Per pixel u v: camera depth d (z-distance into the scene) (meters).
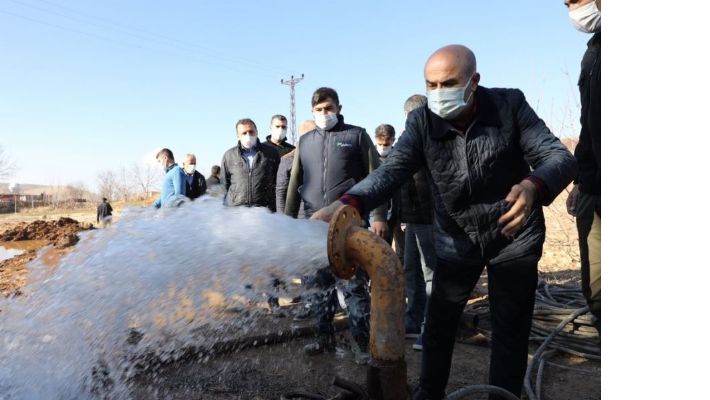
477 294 5.51
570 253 8.34
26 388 2.22
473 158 2.31
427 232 3.82
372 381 1.37
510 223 1.90
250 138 5.27
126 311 2.46
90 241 2.55
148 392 2.94
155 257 2.24
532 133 2.27
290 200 4.01
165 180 6.17
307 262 1.91
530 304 2.41
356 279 3.59
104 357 2.53
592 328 3.88
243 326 4.01
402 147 2.42
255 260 1.99
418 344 3.90
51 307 2.48
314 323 4.31
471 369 3.52
